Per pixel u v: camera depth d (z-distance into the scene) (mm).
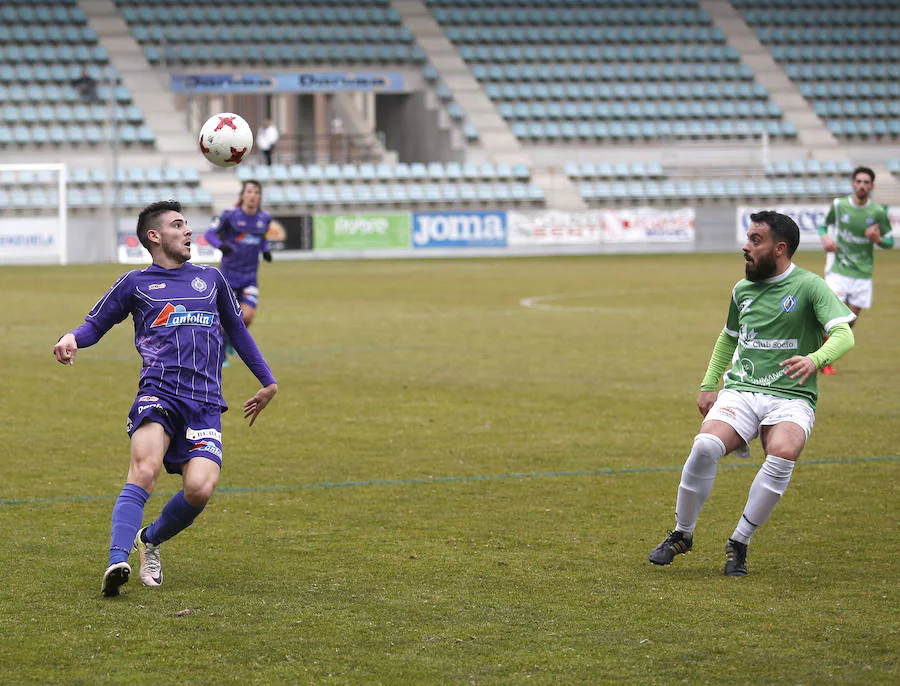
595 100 168375
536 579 21234
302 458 32938
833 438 35469
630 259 134375
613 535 24609
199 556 22859
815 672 16391
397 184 151000
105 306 20750
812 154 168000
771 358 22219
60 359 20234
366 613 19141
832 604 19609
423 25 171000
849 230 54000
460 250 144375
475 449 34156
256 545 23766
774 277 22266
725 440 21688
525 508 27125
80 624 18484
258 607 19453
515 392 44812
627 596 20141
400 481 30031
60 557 22625
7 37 154375
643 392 44750
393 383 47188
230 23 163875
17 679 16094
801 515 26219
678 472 31094
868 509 26719
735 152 166625
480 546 23703
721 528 25219
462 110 162000
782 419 21750
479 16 172875
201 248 136000
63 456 32969
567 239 147000
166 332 20453
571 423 38375
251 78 158500
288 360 54250
